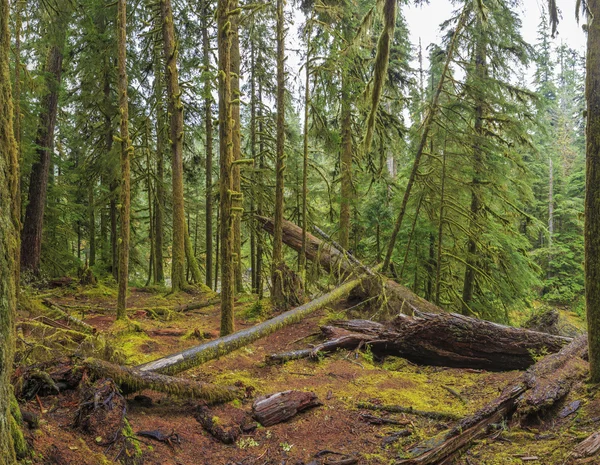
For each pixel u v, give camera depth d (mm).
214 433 3789
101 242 18609
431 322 6609
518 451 3309
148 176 15586
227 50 6223
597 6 3990
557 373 4262
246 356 6578
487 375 6035
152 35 14094
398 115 13539
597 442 2994
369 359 6809
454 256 11641
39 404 3215
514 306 12570
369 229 13617
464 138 10609
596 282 4016
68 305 9547
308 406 4559
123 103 7258
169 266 26297
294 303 9555
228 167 6355
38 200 12633
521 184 11078
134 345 6520
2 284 1922
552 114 30234
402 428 4188
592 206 4043
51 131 13117
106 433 3018
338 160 14109
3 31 2180
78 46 14859
